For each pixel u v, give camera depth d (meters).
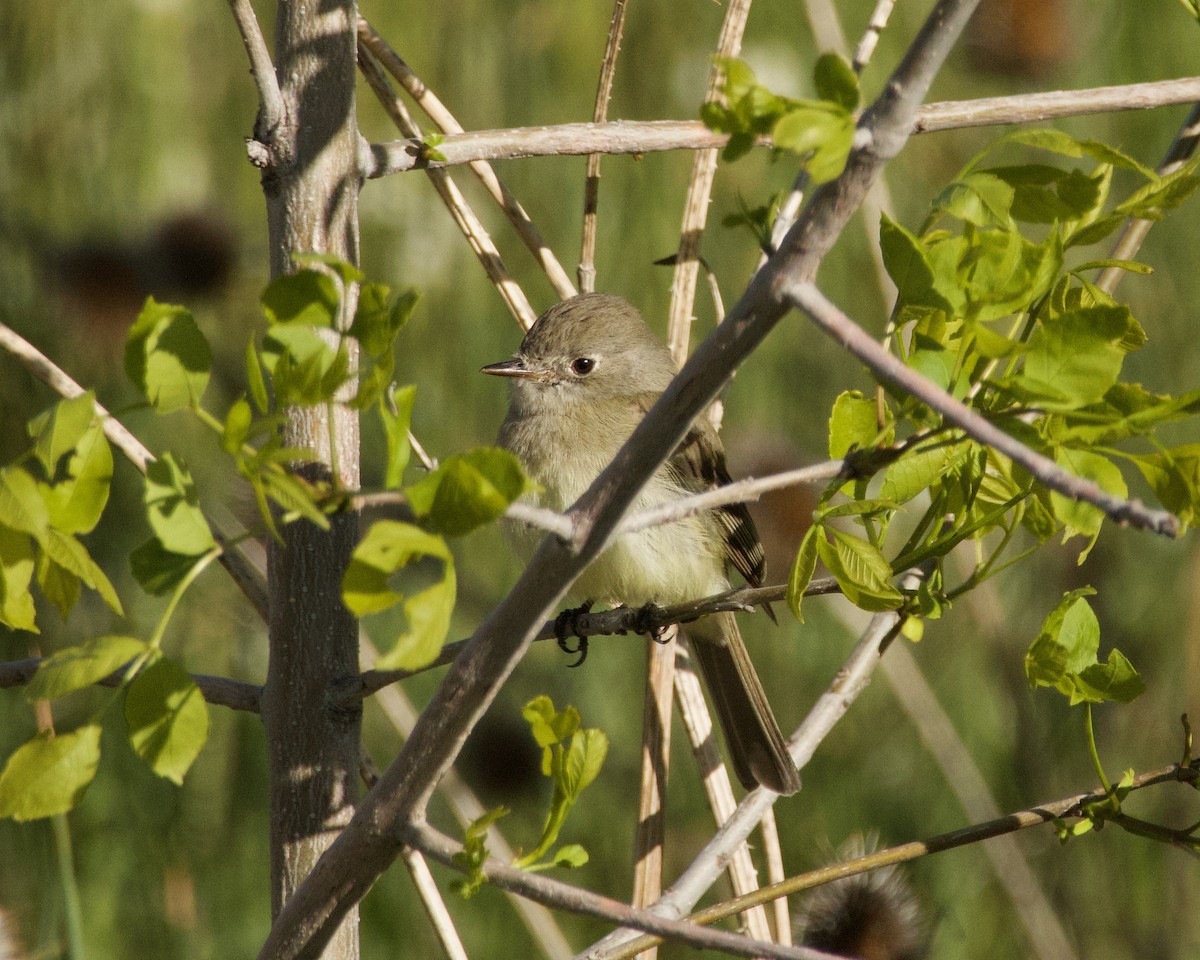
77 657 3.86
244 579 6.31
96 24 11.86
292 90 5.86
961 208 4.79
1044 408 4.39
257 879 11.09
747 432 12.68
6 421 10.84
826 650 12.90
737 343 4.11
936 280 4.52
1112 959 11.87
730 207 12.41
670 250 12.45
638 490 4.25
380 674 5.84
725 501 4.36
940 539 5.36
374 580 3.74
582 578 9.39
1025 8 12.18
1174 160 6.98
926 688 10.93
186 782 10.95
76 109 11.82
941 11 3.93
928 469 5.29
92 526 4.21
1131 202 4.84
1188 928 11.94
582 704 12.92
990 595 12.02
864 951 7.53
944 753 10.86
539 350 10.13
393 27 12.68
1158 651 12.10
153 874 10.52
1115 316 4.34
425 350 12.69
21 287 11.26
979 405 4.78
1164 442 12.09
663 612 6.14
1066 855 12.05
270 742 6.04
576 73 12.62
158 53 12.09
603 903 4.21
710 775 7.71
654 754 7.51
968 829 6.01
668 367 10.52
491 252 7.92
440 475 3.82
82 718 10.09
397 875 11.44
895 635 6.24
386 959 11.20
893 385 4.75
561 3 12.61
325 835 5.95
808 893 7.83
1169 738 12.05
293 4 5.87
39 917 8.30
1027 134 4.64
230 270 11.80
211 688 6.14
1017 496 5.19
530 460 9.96
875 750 12.55
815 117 3.71
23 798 3.85
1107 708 12.17
